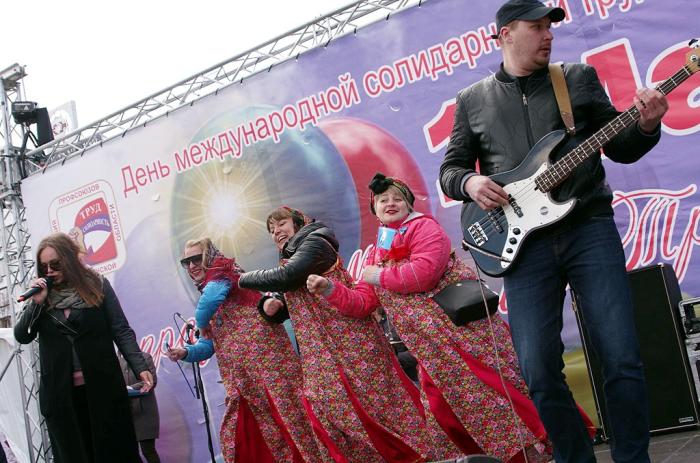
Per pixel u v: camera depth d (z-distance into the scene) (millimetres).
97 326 4898
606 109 2721
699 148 4754
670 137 4832
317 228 4195
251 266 6430
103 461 4777
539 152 2705
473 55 5414
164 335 6898
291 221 4520
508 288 2799
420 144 5641
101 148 7242
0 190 7840
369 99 5848
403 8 5684
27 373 7258
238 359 4539
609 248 2641
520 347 2748
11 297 7605
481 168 2939
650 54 4875
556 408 2709
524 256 2750
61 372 4852
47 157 7758
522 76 2807
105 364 4867
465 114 2961
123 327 5051
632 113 2549
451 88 5504
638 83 4906
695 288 4746
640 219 4918
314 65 6078
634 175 4934
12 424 7324
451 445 3609
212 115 6605
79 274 4930
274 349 4508
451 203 5527
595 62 5027
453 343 3576
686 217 4789
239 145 6473
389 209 3830
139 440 6223
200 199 6684
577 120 2717
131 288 7078
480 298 3480
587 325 2693
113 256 7184
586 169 2680
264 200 6359
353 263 5949
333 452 3980
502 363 3502
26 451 7223
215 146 6598
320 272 4102
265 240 6371
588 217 2666
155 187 6938
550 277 2730
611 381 2592
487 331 3541
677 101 4809
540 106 2762
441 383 3584
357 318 4039
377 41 5793
